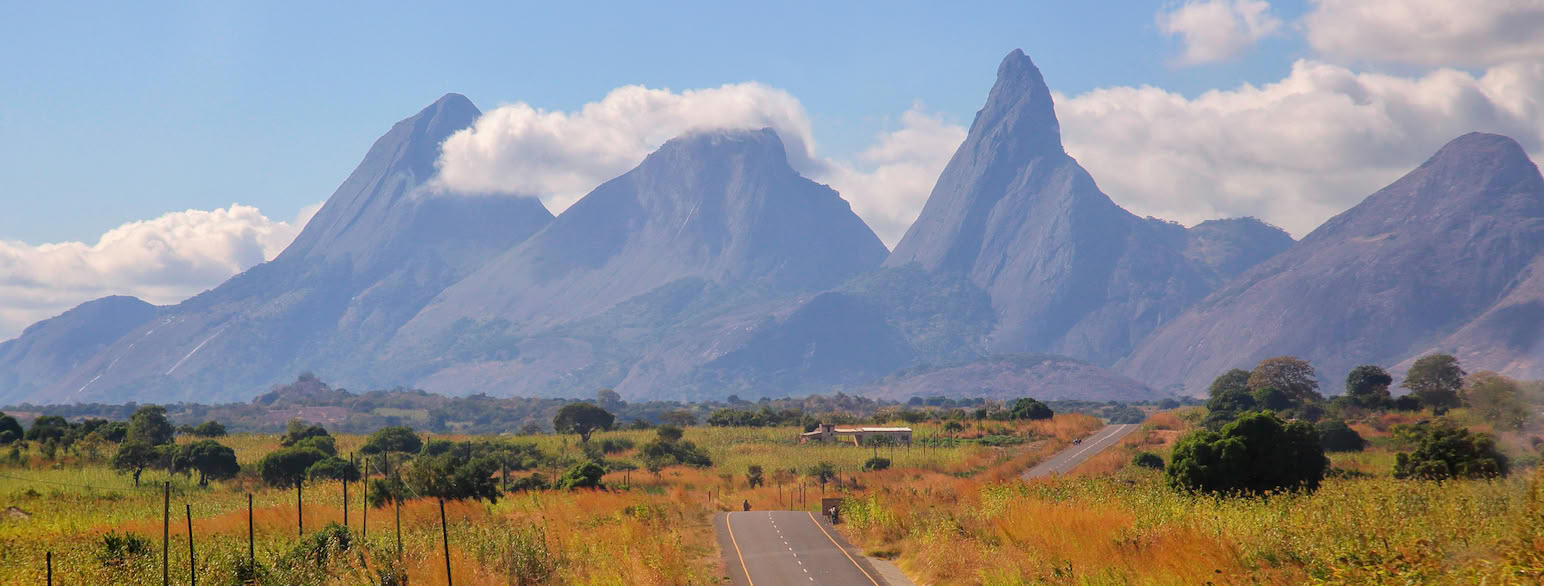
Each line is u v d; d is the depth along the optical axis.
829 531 46.50
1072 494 38.59
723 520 51.56
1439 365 128.50
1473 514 22.34
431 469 57.31
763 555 39.03
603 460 111.06
